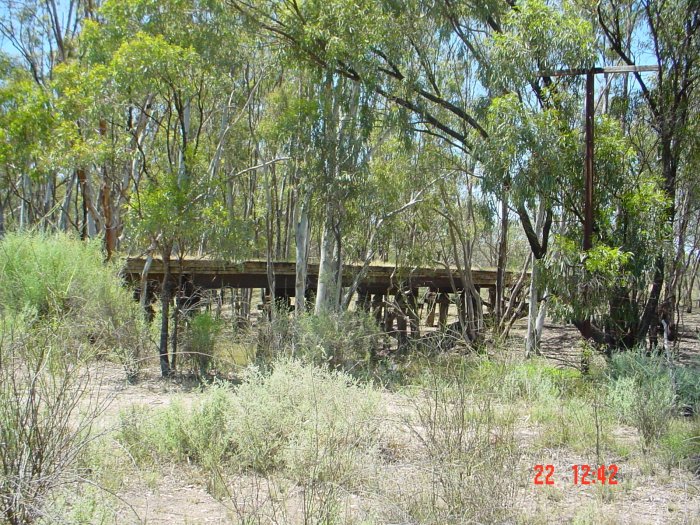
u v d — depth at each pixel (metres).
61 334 5.17
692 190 12.32
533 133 10.59
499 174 11.08
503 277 19.53
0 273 9.91
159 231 10.08
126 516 4.39
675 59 11.84
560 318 11.56
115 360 9.26
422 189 15.57
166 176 10.05
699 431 7.01
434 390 6.10
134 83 9.55
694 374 9.22
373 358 11.88
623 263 10.71
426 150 14.89
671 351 10.52
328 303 13.36
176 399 6.36
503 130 10.68
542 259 11.48
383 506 4.39
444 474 4.50
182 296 11.06
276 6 12.71
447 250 21.84
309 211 13.16
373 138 15.41
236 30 11.55
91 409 6.05
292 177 14.72
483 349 10.69
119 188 13.34
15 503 3.34
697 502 5.44
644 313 11.73
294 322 11.50
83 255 11.02
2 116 12.98
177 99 10.25
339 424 5.61
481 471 4.59
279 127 12.84
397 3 12.02
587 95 10.84
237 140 17.88
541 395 8.55
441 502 4.54
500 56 11.20
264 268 15.88
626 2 12.30
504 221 19.05
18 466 3.46
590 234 10.96
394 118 12.50
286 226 24.00
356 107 13.15
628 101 12.93
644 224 11.05
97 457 4.92
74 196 27.72
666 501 5.48
